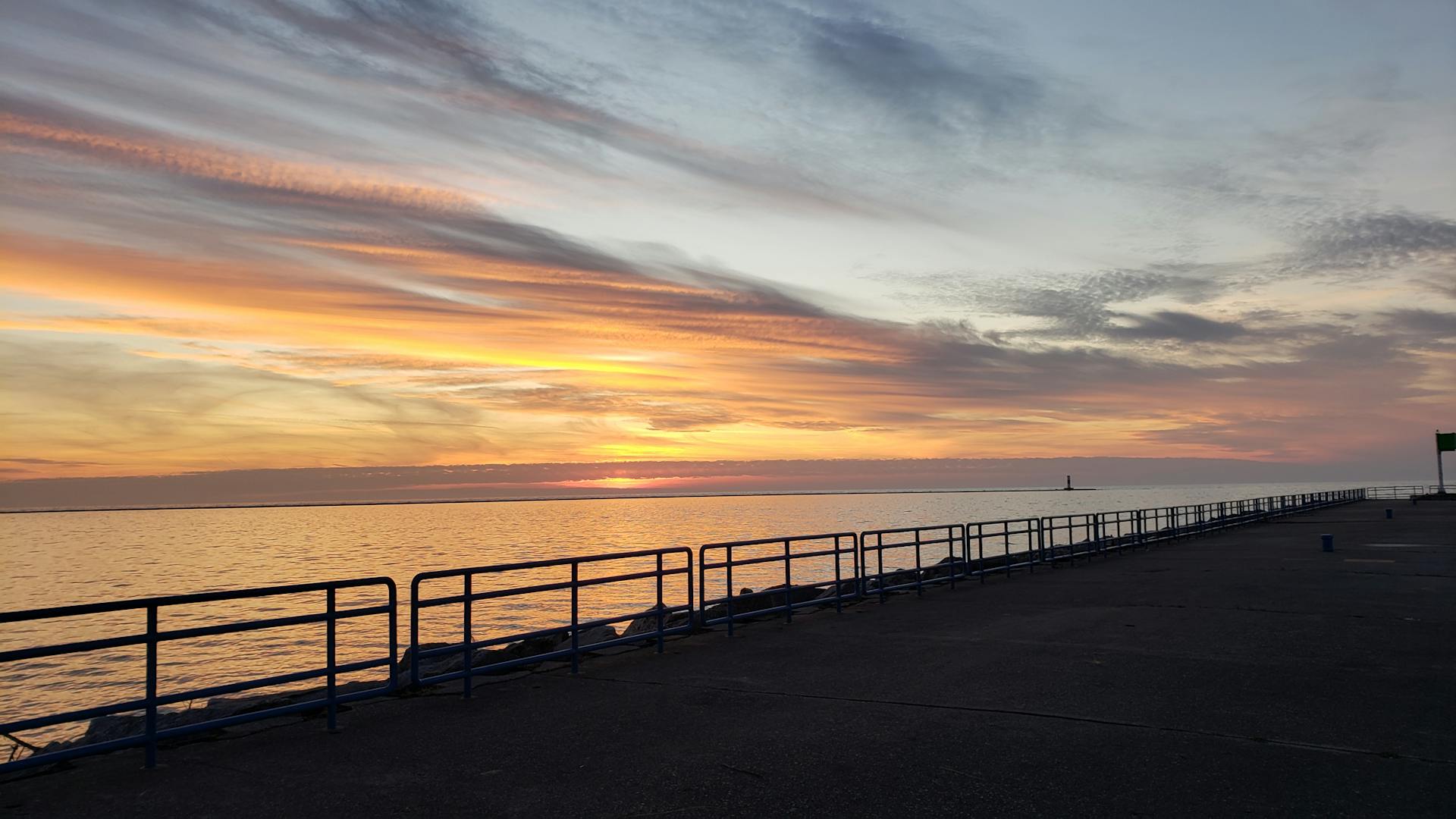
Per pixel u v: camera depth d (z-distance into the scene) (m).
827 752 6.98
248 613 53.22
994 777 6.33
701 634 13.15
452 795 6.10
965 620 14.12
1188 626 13.09
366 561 91.31
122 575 87.25
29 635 50.81
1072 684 9.33
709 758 6.86
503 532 162.50
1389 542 30.09
